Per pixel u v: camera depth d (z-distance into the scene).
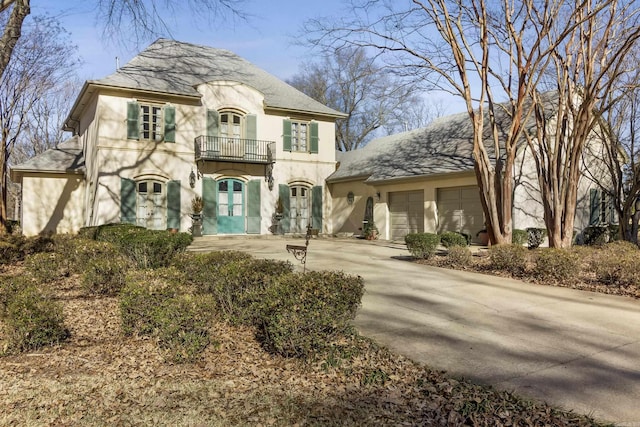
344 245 16.86
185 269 7.09
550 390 3.93
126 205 18.33
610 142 15.58
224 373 4.29
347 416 3.42
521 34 11.48
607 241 16.23
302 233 22.80
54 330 4.97
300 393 3.83
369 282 8.94
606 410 3.54
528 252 9.91
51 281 8.65
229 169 20.89
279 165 22.08
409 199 19.12
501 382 4.11
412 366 4.44
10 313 4.93
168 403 3.64
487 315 6.54
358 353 4.73
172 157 19.47
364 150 25.45
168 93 18.97
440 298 7.60
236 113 21.02
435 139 20.83
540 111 12.79
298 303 4.45
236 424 3.30
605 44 11.74
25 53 19.67
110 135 18.16
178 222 19.55
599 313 6.66
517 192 15.59
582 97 12.37
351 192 22.55
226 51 24.61
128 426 3.28
